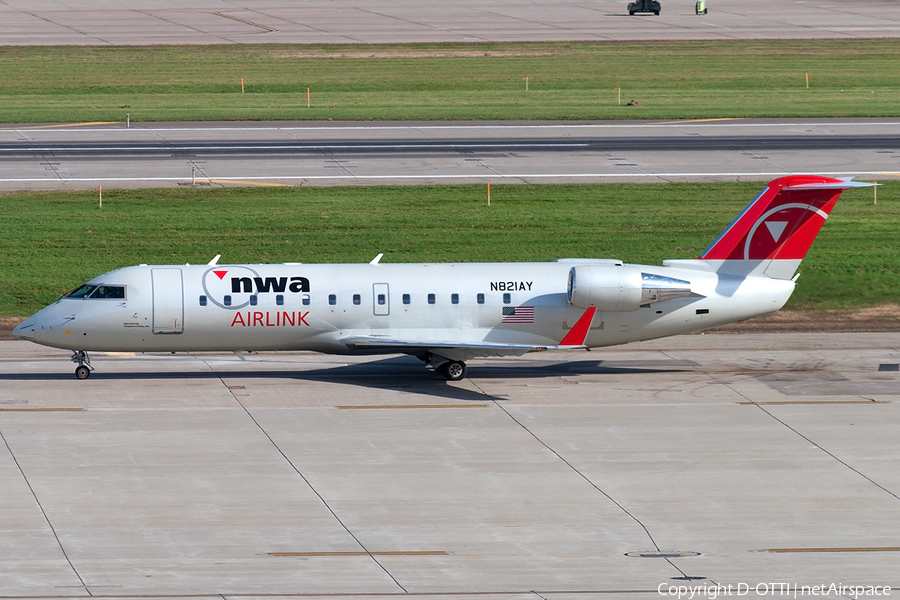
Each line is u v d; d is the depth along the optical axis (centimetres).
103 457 11612
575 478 11206
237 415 13188
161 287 14400
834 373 15550
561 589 8650
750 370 15700
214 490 10738
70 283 19750
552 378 15200
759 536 9800
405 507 10388
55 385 14475
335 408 13538
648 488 10950
